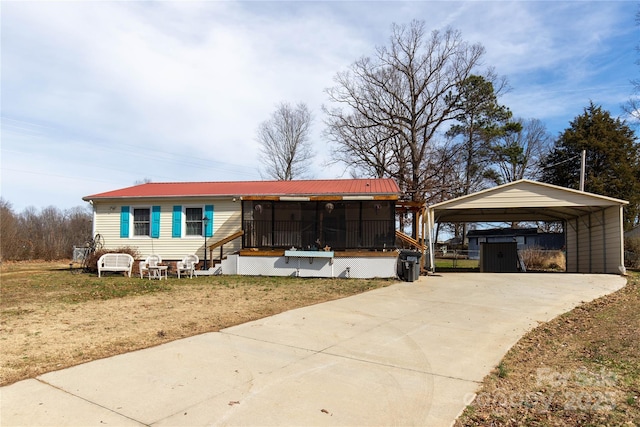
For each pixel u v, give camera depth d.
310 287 12.54
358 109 33.19
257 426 3.82
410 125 31.92
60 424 3.76
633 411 4.24
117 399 4.31
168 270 16.83
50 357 5.56
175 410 4.11
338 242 15.91
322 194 17.11
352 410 4.22
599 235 18.59
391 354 6.10
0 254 28.75
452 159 33.94
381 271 15.02
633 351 6.32
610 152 33.53
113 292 11.44
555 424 3.98
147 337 6.63
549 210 19.73
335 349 6.27
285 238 16.25
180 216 18.83
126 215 19.17
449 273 17.92
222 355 5.82
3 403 4.14
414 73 31.69
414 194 30.77
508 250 20.73
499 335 7.29
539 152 45.12
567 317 8.88
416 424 3.96
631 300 10.69
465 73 30.91
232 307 9.25
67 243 35.81
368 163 33.53
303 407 4.25
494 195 16.92
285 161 41.47
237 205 18.50
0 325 7.38
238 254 16.23
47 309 8.91
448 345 6.61
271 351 6.08
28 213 47.22
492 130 36.22
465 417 4.14
